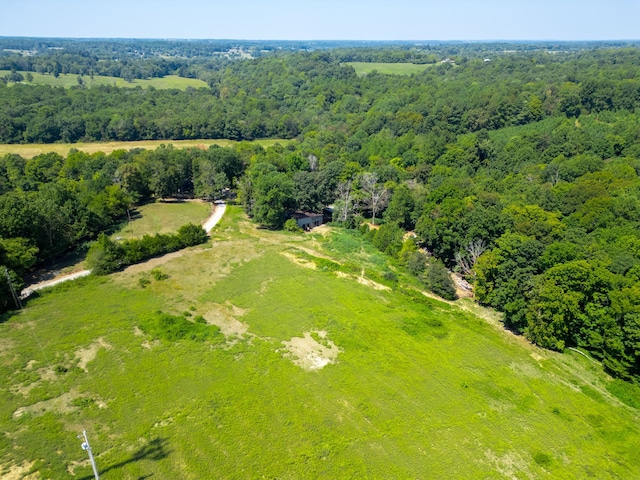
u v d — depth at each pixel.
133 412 33.78
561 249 54.47
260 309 50.56
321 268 63.38
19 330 43.06
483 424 36.22
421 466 31.39
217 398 35.94
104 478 28.03
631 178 85.44
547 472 32.25
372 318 50.38
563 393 41.69
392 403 37.34
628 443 36.09
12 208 57.44
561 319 47.81
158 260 61.75
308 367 40.84
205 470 29.34
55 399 34.34
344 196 90.88
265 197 79.19
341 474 30.05
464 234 69.06
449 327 51.06
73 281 53.81
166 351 41.34
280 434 32.91
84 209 70.50
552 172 94.00
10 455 29.12
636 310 43.34
